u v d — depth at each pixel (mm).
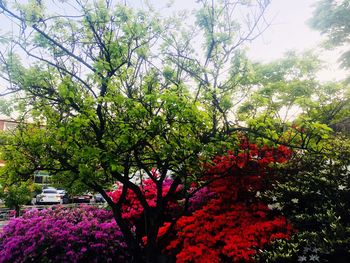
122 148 4574
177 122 4418
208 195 7480
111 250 7172
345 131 8375
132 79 5355
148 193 8359
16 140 5348
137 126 4461
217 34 5074
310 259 4781
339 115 8039
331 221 4895
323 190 5703
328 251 4699
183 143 4531
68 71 5062
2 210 16844
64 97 4539
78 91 5047
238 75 5277
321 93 7984
